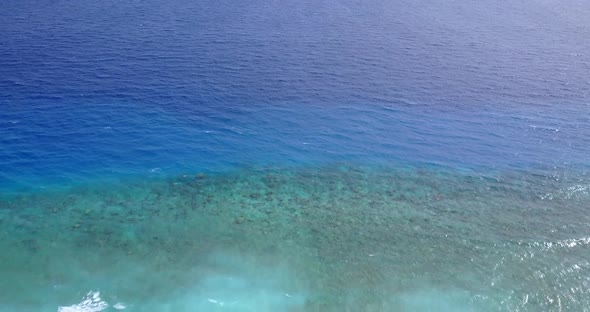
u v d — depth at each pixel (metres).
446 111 66.94
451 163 55.12
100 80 72.00
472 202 48.38
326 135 60.53
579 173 53.22
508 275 39.38
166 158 54.66
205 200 48.00
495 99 70.69
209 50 86.19
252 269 39.66
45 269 38.94
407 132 61.53
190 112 64.56
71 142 56.47
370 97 70.44
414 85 74.81
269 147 57.69
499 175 52.88
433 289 38.06
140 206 46.75
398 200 48.66
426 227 44.66
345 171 53.59
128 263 39.81
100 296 36.78
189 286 37.91
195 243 42.19
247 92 70.69
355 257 41.06
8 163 52.09
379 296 37.41
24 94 66.50
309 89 72.44
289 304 36.56
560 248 42.09
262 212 46.44
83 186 49.44
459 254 41.47
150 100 66.94
